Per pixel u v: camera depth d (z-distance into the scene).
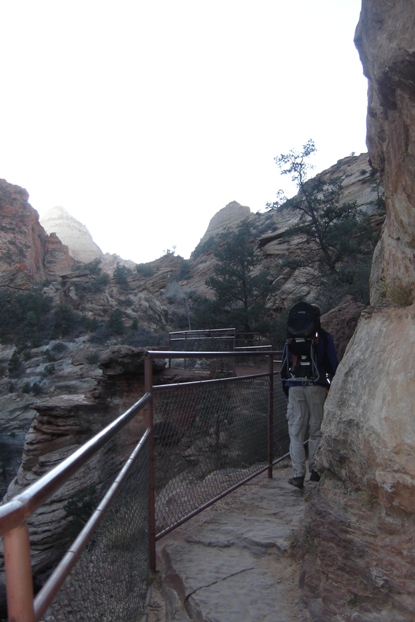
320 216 47.91
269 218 94.00
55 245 143.88
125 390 17.00
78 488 3.52
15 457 44.59
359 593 2.95
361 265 33.28
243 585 3.72
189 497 4.71
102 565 2.33
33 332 69.00
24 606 1.32
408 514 2.87
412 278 3.42
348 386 3.57
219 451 5.20
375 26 3.38
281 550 4.11
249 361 10.41
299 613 3.30
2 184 137.25
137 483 3.46
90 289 79.56
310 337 5.41
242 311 44.69
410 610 2.69
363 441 3.20
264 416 6.16
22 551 1.34
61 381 56.78
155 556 4.16
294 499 5.33
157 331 70.25
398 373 3.09
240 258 47.75
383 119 3.84
